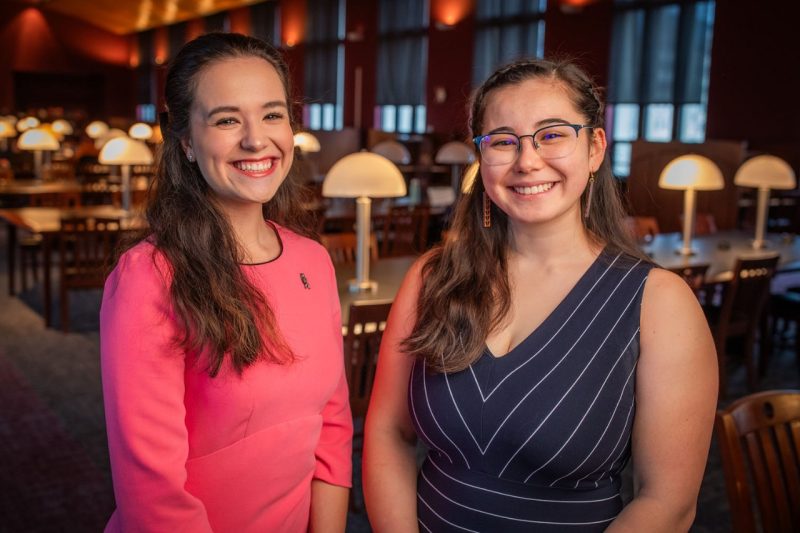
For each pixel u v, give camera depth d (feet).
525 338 4.17
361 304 8.80
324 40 52.06
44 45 71.10
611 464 4.08
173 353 3.76
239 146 3.96
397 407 4.62
